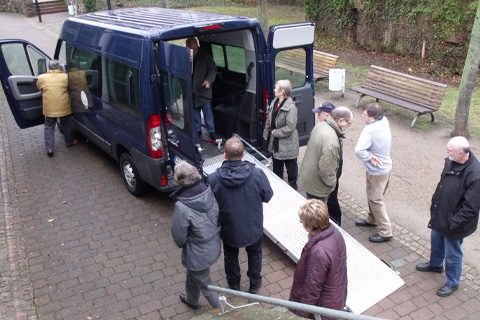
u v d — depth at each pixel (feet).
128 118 20.31
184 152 18.20
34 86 27.35
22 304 15.44
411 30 46.14
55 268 17.30
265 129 20.59
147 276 16.80
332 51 52.47
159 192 22.81
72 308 15.26
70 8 78.74
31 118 27.61
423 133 29.09
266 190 14.15
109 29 20.93
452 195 14.28
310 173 16.97
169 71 17.42
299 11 82.48
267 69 21.09
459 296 15.43
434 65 44.01
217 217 13.53
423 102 30.04
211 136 24.12
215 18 20.70
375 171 17.26
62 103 26.48
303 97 22.17
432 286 15.93
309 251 11.06
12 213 21.17
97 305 15.38
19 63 27.20
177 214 12.80
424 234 19.01
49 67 26.40
